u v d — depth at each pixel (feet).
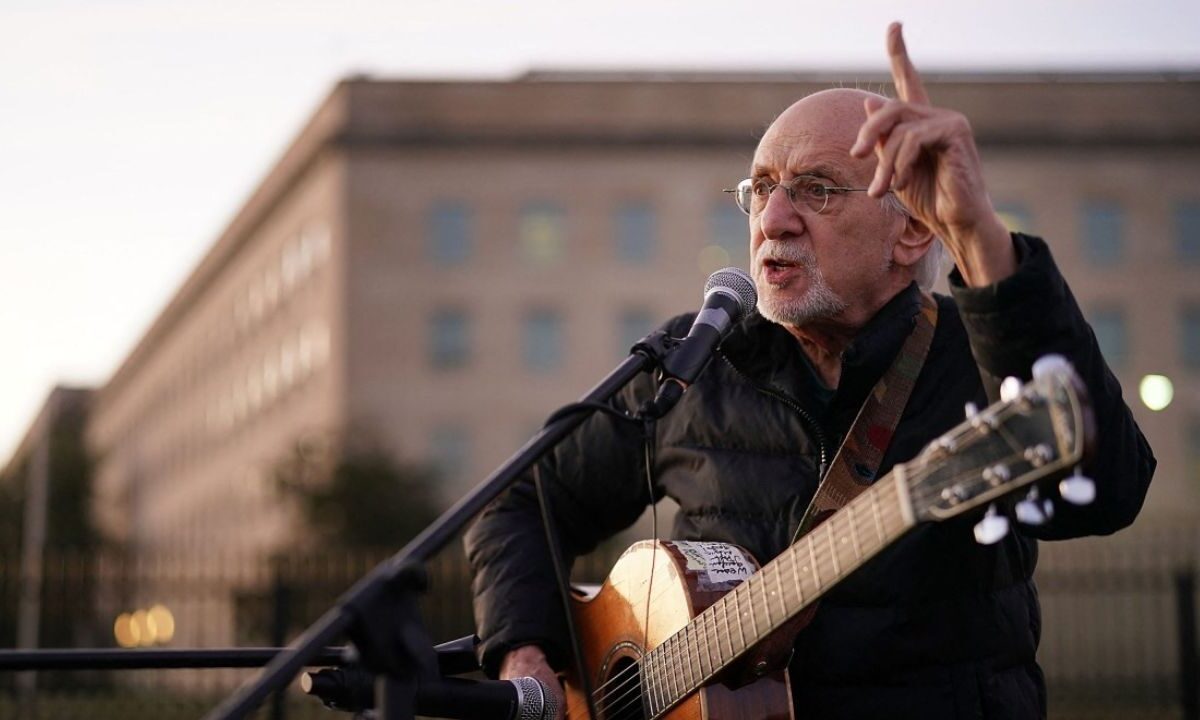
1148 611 91.86
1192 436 142.92
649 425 11.61
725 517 11.16
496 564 12.38
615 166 148.87
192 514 214.90
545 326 148.97
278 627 43.70
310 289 158.40
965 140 8.68
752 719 10.11
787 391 10.85
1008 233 8.84
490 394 147.95
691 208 148.25
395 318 148.56
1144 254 144.97
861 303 10.68
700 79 150.30
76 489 120.37
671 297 147.95
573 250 148.77
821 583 9.00
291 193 166.30
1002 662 10.43
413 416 147.74
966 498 7.84
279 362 169.89
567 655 12.08
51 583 58.70
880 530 8.45
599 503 12.50
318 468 106.22
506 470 9.43
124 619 71.26
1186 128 145.38
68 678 61.72
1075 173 145.38
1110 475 9.32
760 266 10.84
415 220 149.18
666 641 10.54
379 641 8.27
